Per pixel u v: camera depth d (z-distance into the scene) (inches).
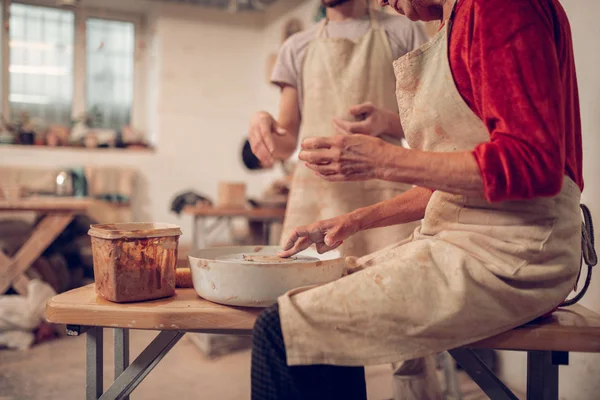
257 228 171.3
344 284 36.8
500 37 34.0
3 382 101.3
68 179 185.3
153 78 244.4
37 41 232.5
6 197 154.6
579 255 39.6
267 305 39.8
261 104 251.9
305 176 72.9
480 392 93.1
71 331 42.1
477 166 33.6
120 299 41.8
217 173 248.8
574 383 77.1
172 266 44.6
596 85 72.7
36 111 234.1
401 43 74.5
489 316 36.5
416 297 35.9
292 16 225.9
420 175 34.9
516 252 36.9
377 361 35.1
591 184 73.5
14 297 131.6
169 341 43.6
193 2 222.1
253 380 36.0
